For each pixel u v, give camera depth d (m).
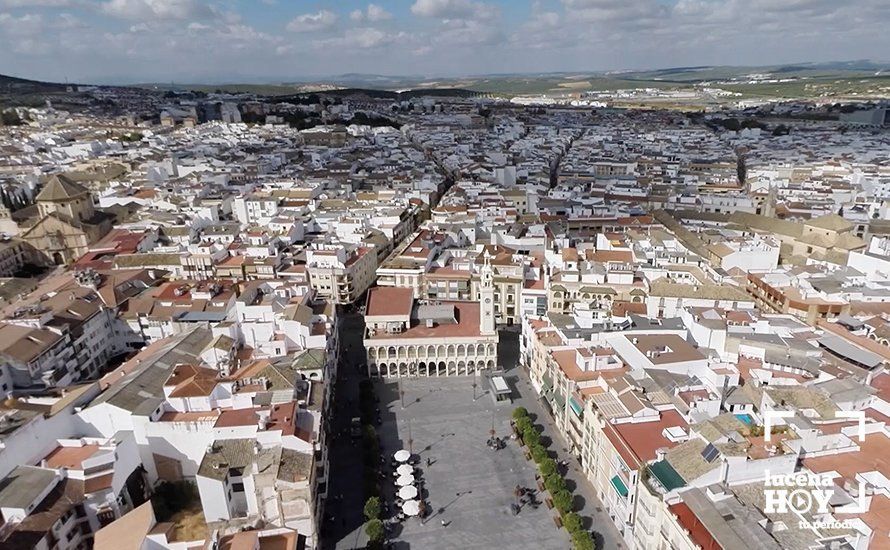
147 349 147.12
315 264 195.75
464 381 156.12
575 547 98.06
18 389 133.00
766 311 171.50
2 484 95.75
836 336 136.38
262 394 115.75
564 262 179.62
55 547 92.06
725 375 116.25
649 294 157.75
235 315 149.50
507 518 108.06
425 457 125.56
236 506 102.56
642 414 106.19
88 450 108.69
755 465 86.75
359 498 113.62
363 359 167.25
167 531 90.38
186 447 111.06
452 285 186.12
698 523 80.25
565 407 126.69
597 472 111.50
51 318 148.38
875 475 89.75
